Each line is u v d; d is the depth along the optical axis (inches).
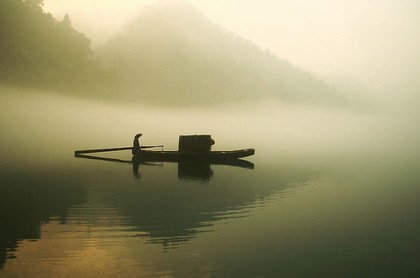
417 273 454.3
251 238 557.6
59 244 512.4
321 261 486.0
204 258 479.8
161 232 569.3
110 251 493.4
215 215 670.5
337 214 702.5
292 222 643.5
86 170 1079.6
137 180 957.2
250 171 1147.3
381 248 534.6
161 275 431.2
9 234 550.3
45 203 721.0
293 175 1109.7
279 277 438.6
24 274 422.6
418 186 986.7
